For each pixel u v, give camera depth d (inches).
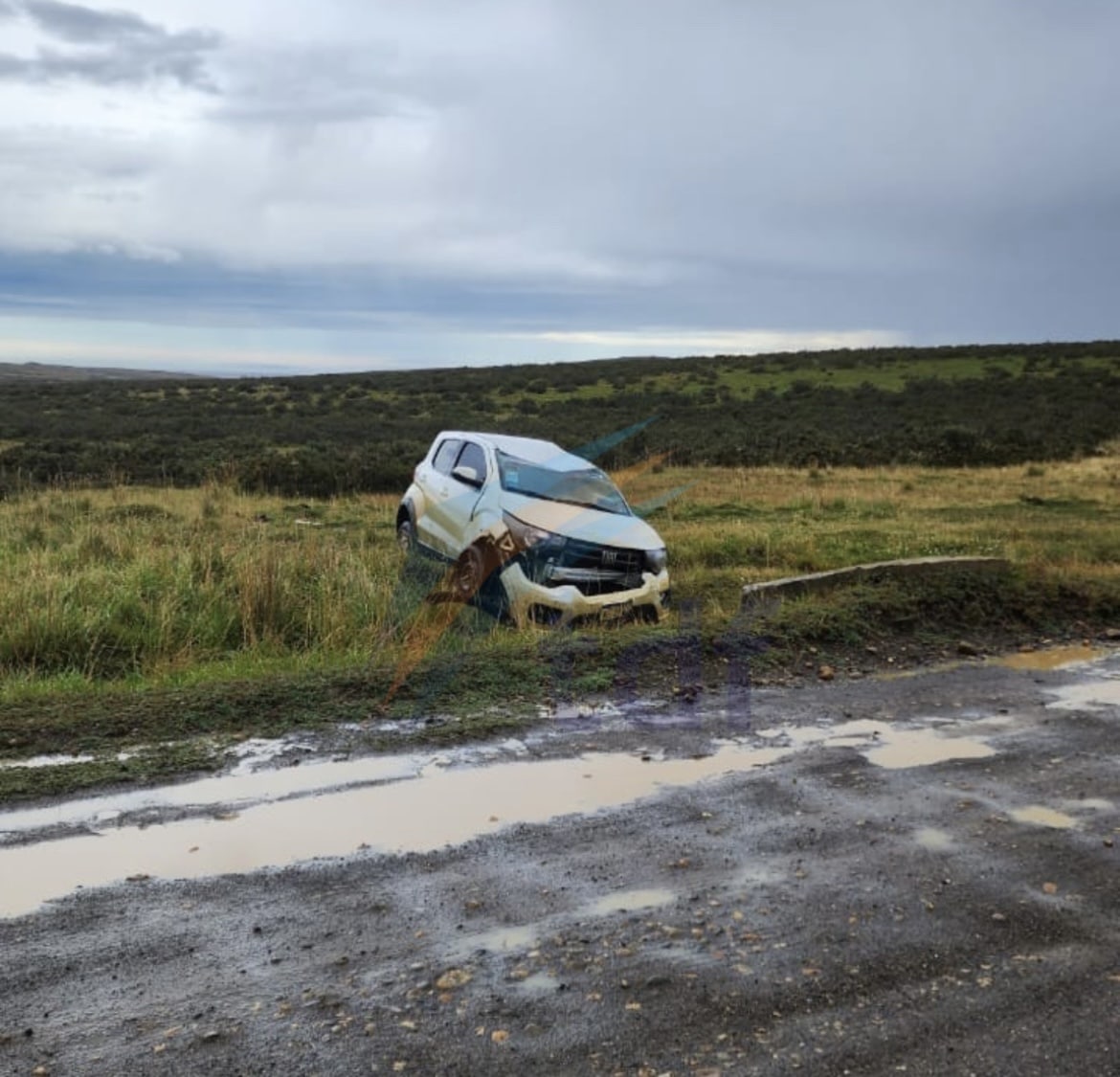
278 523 572.4
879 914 133.0
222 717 206.1
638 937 126.6
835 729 213.0
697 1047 104.3
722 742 202.8
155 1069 100.2
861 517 649.0
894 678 257.9
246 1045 104.0
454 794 172.9
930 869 146.9
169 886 138.3
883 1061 102.2
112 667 262.8
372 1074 99.8
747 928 129.2
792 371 2842.0
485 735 202.1
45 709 206.1
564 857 149.3
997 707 231.6
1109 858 151.8
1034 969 120.0
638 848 152.6
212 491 722.8
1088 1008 111.9
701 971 118.9
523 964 120.1
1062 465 1121.4
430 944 124.5
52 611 273.9
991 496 812.0
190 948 122.8
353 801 168.6
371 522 589.0
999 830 161.6
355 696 221.6
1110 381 2267.5
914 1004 112.3
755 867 146.8
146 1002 111.7
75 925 127.7
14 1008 110.2
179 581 313.7
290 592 311.7
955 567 354.3
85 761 182.7
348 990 114.3
